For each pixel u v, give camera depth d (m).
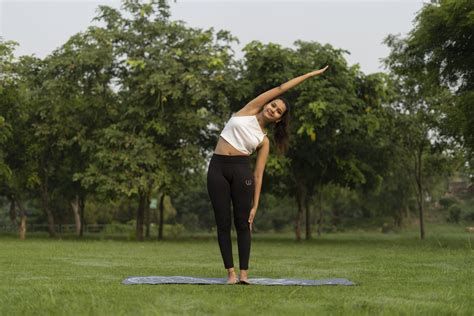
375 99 25.84
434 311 4.18
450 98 26.39
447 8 17.31
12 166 28.42
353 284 5.91
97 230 46.00
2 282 6.04
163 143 26.28
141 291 5.10
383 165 29.45
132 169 24.11
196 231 52.53
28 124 28.12
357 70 25.39
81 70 25.69
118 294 4.91
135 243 20.94
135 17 26.25
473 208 54.88
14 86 27.27
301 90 23.70
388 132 28.38
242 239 6.07
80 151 27.91
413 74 21.14
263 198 41.94
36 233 39.09
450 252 13.82
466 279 6.62
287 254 13.23
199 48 26.08
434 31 18.48
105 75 26.52
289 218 57.81
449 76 20.39
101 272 7.37
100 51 25.31
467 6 17.02
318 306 4.36
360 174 26.88
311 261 10.39
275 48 24.81
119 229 42.31
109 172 24.66
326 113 22.83
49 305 4.32
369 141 27.64
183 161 25.05
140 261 9.91
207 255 12.32
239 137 6.19
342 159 26.83
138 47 25.72
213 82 25.33
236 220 6.13
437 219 55.62
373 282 6.24
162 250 14.95
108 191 26.00
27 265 8.63
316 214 54.81
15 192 29.41
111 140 24.25
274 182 28.27
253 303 4.49
